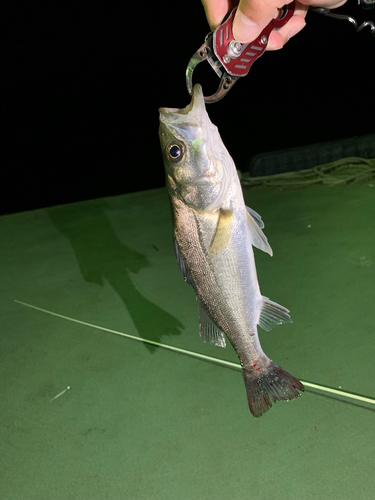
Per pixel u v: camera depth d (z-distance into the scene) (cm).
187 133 34
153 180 183
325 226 90
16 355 64
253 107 224
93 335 67
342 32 240
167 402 53
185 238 35
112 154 208
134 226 106
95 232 105
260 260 81
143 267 86
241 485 43
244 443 47
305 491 41
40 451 49
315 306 66
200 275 36
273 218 97
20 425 52
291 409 49
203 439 48
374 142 121
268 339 60
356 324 61
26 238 106
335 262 76
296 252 82
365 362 54
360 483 41
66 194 172
